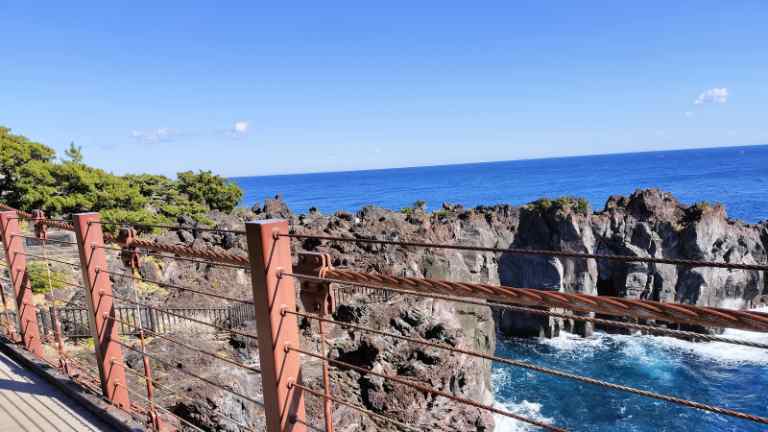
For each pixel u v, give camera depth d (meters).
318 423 13.18
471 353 1.90
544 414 30.66
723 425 29.62
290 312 2.51
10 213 5.20
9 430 3.89
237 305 18.12
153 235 26.05
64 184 28.67
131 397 9.93
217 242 27.28
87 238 3.99
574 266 47.06
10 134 31.52
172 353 12.97
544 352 41.38
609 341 43.38
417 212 45.28
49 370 4.81
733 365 37.53
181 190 45.19
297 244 26.28
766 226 48.75
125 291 16.83
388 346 16.39
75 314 13.31
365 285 2.17
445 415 16.92
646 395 1.51
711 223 45.34
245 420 11.30
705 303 44.62
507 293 1.83
